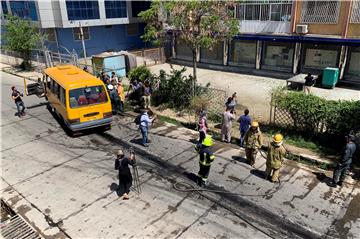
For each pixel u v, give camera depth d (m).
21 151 13.63
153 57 31.94
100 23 35.22
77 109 14.04
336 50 22.84
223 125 13.52
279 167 10.42
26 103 20.09
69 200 10.14
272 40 24.70
